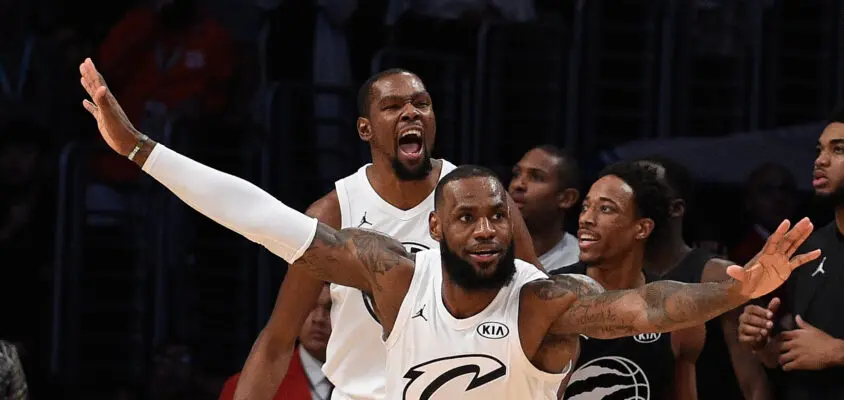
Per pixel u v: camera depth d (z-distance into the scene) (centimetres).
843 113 1132
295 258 859
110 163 1577
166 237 1538
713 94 1650
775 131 1523
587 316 805
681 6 1614
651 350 1038
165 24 1675
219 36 1683
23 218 1582
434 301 842
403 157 990
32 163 1600
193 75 1664
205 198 850
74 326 1514
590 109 1592
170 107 1658
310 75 1677
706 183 1491
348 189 1022
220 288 1570
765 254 710
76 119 1700
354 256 859
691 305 756
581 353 1038
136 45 1672
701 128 1636
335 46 1670
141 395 1514
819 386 1112
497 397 836
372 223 1009
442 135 1574
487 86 1567
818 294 1127
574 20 1636
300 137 1595
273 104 1526
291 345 1027
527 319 827
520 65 1605
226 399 1185
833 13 1652
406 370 843
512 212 1005
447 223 820
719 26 1647
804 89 1659
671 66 1600
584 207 1088
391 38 1670
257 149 1570
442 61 1575
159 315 1527
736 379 1227
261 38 1666
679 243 1128
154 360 1461
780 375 1195
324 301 1192
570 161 1315
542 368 838
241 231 855
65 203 1520
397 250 869
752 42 1636
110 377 1531
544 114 1595
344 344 1011
